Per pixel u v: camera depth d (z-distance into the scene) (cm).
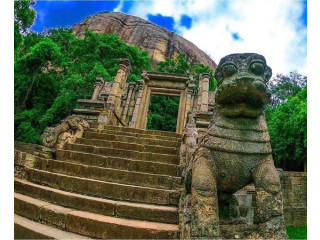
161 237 323
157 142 736
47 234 328
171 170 525
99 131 812
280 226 255
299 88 2366
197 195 268
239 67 284
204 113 815
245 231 263
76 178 462
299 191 830
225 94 286
